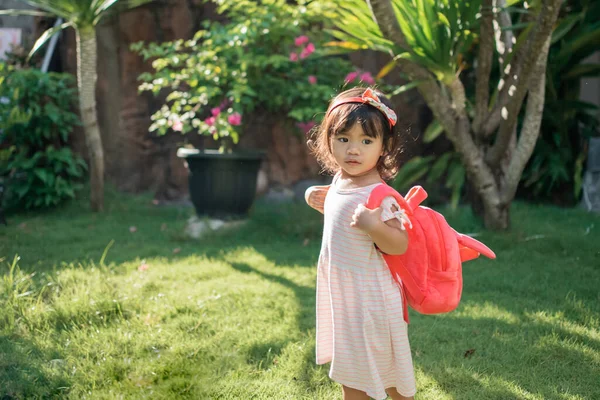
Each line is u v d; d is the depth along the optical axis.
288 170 7.73
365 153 2.08
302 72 6.34
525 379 2.70
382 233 1.98
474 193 5.71
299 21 6.05
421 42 4.57
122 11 7.62
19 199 6.92
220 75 6.02
